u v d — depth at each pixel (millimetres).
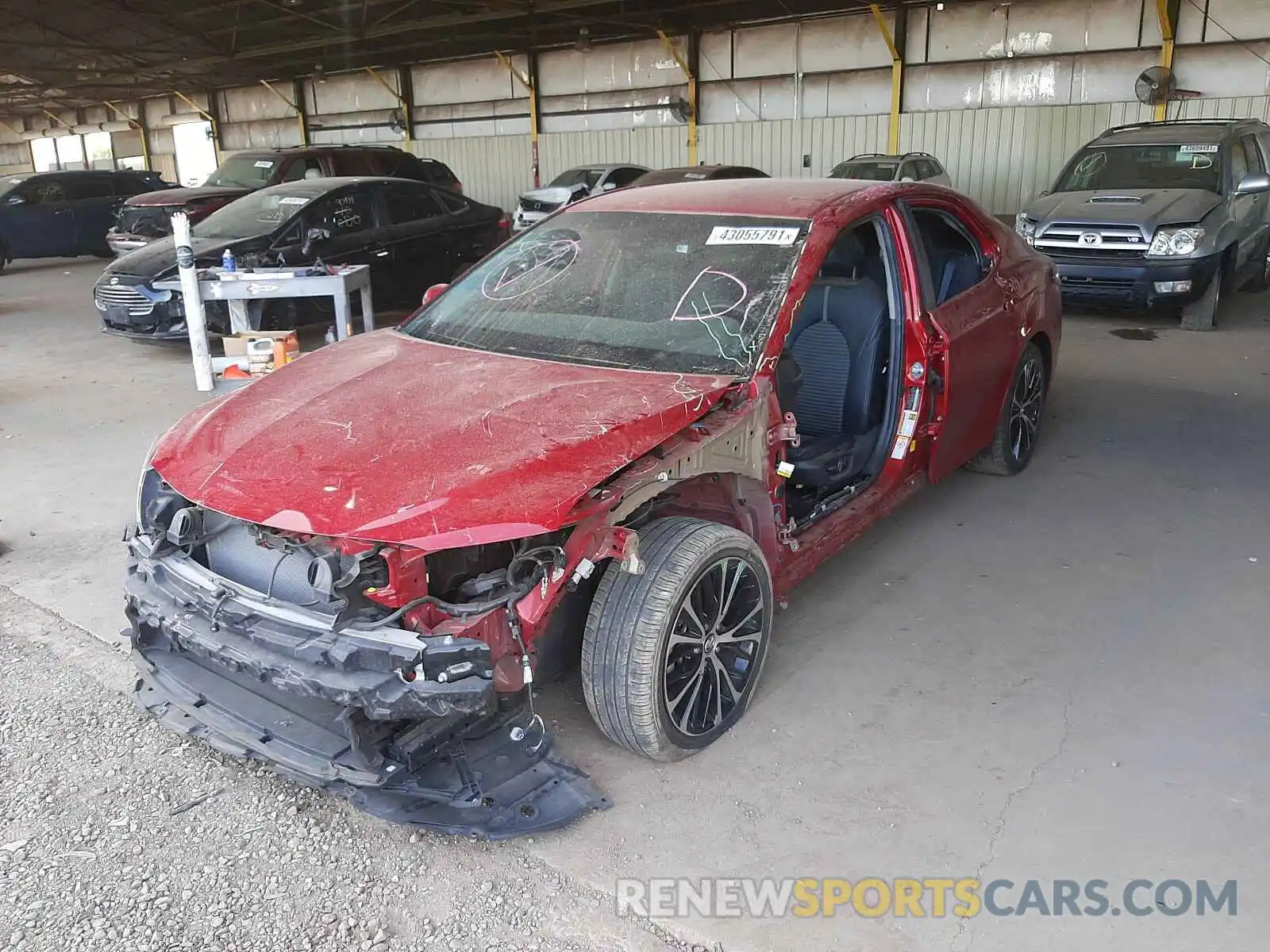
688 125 21031
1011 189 17719
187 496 2635
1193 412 6340
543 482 2439
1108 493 4984
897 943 2238
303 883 2463
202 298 7238
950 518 4711
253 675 2436
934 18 17750
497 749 2762
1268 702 3133
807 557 3418
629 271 3584
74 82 28625
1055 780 2773
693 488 2986
